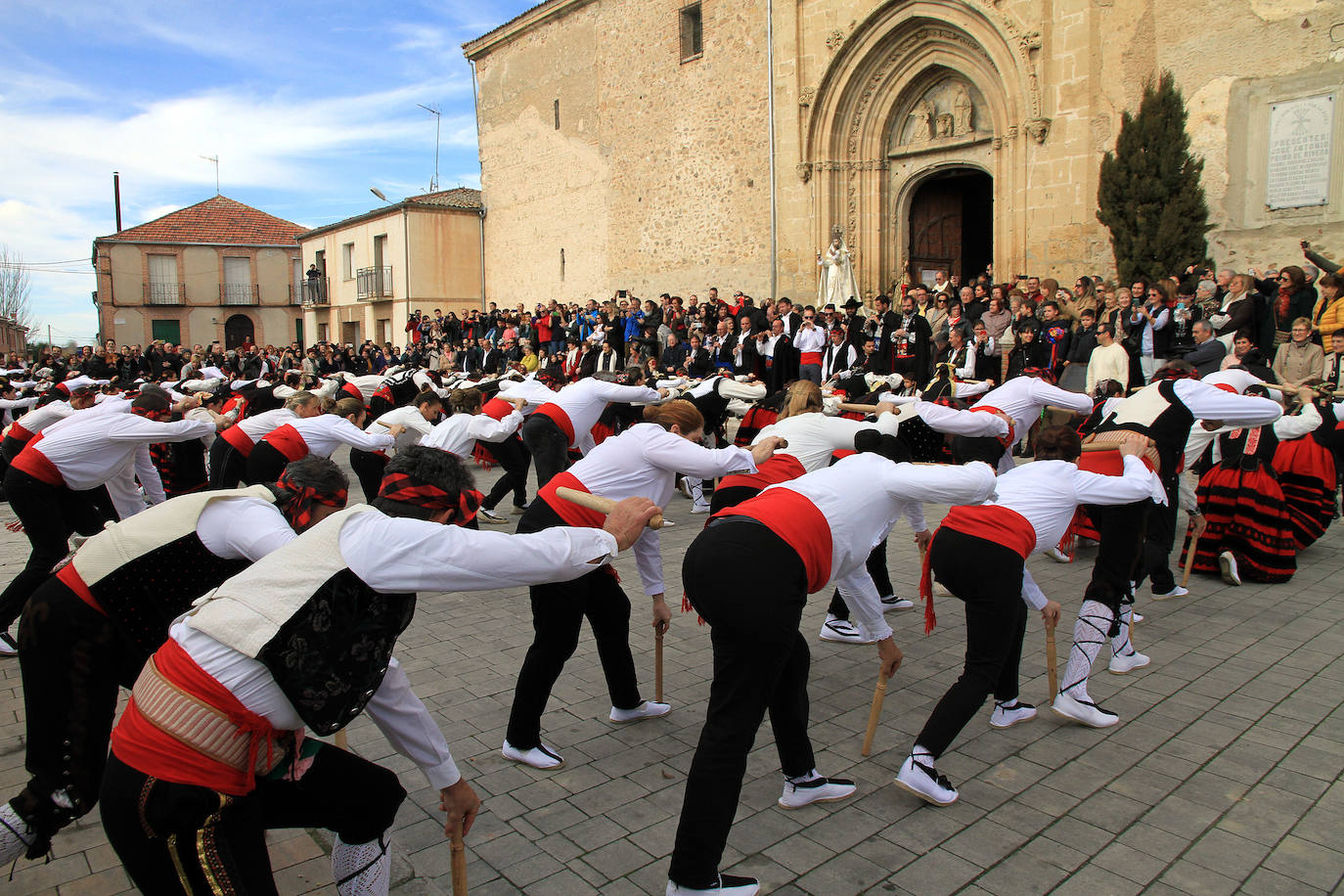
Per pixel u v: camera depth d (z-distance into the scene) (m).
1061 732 3.92
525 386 8.41
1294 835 3.06
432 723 2.38
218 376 15.73
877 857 2.97
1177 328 10.43
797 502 2.92
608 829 3.17
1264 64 12.19
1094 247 14.05
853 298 13.94
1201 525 5.93
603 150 23.78
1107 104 13.77
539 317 20.16
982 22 15.19
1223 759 3.61
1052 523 3.63
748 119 19.36
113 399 7.36
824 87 17.59
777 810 3.29
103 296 40.47
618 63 22.92
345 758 2.27
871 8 16.64
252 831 2.05
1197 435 6.20
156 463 8.16
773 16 18.36
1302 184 11.97
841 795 3.35
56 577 2.57
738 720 2.72
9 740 3.96
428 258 29.25
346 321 33.78
